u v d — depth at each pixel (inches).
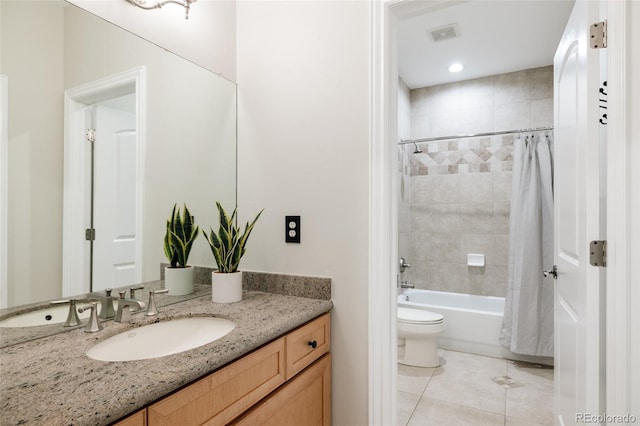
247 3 66.4
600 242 42.0
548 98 120.6
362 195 54.7
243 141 65.7
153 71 52.5
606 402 41.6
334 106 57.2
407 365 102.7
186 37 57.7
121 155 48.5
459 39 104.0
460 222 134.2
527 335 101.9
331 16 57.9
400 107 130.7
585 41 43.8
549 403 80.7
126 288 49.0
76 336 38.0
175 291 54.7
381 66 53.7
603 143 48.2
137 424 26.6
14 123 37.8
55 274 41.2
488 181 129.9
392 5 53.4
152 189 52.3
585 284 44.0
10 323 36.8
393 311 54.2
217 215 62.6
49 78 40.8
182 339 46.4
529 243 104.1
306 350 49.5
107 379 28.0
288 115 61.2
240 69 66.6
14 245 37.7
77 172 43.5
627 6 39.5
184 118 57.2
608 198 41.3
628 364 39.4
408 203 140.6
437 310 117.3
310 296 57.6
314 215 58.5
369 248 53.9
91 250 45.0
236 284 54.2
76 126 43.4
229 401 35.7
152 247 52.4
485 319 110.0
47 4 40.7
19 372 29.2
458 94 135.2
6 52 37.2
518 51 111.0
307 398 49.5
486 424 72.5
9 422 21.9
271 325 42.7
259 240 63.2
